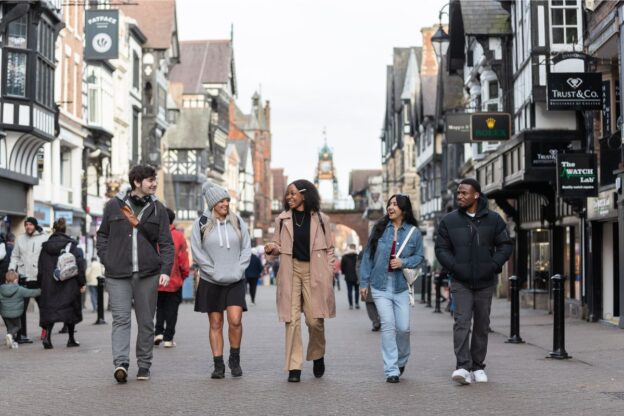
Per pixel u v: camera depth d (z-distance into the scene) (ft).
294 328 46.01
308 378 47.29
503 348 64.59
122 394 41.81
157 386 44.32
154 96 236.84
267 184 547.49
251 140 501.15
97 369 51.47
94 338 73.36
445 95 195.42
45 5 127.03
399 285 46.98
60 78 155.84
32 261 71.20
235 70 354.54
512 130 119.34
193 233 47.16
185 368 51.62
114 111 200.85
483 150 141.18
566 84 87.92
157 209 46.60
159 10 243.60
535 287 124.26
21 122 124.36
